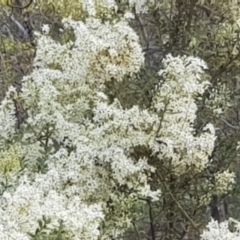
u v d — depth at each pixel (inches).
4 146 161.6
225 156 184.7
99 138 150.1
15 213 123.9
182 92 150.3
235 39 180.9
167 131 149.5
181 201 169.5
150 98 162.2
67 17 179.2
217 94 181.3
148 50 199.5
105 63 151.4
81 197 150.4
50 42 168.1
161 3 184.5
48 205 125.7
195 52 183.8
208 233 138.4
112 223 152.1
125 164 146.6
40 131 161.5
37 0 199.8
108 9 167.5
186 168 154.8
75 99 162.6
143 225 197.3
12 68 284.5
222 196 199.6
